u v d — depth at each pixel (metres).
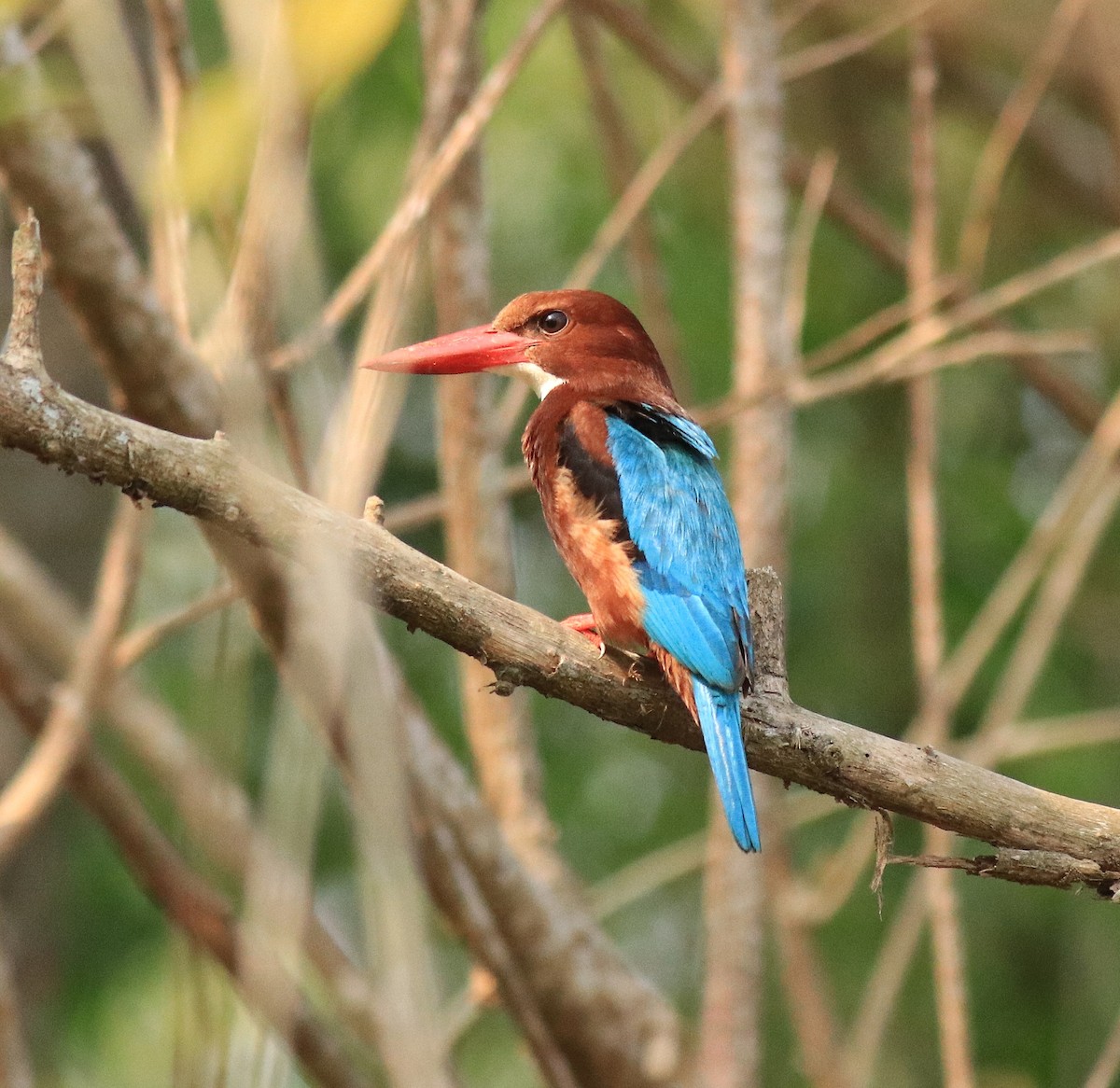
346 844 14.11
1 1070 7.29
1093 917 13.84
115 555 8.86
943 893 8.71
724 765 6.46
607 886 11.42
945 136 17.17
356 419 6.14
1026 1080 12.29
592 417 8.21
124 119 5.19
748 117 10.13
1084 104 16.50
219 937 8.23
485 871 8.84
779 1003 13.77
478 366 9.27
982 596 14.82
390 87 13.38
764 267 9.94
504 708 9.74
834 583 15.25
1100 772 13.67
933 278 10.27
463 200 9.38
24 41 7.21
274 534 5.73
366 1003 8.58
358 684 4.50
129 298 7.36
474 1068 13.84
